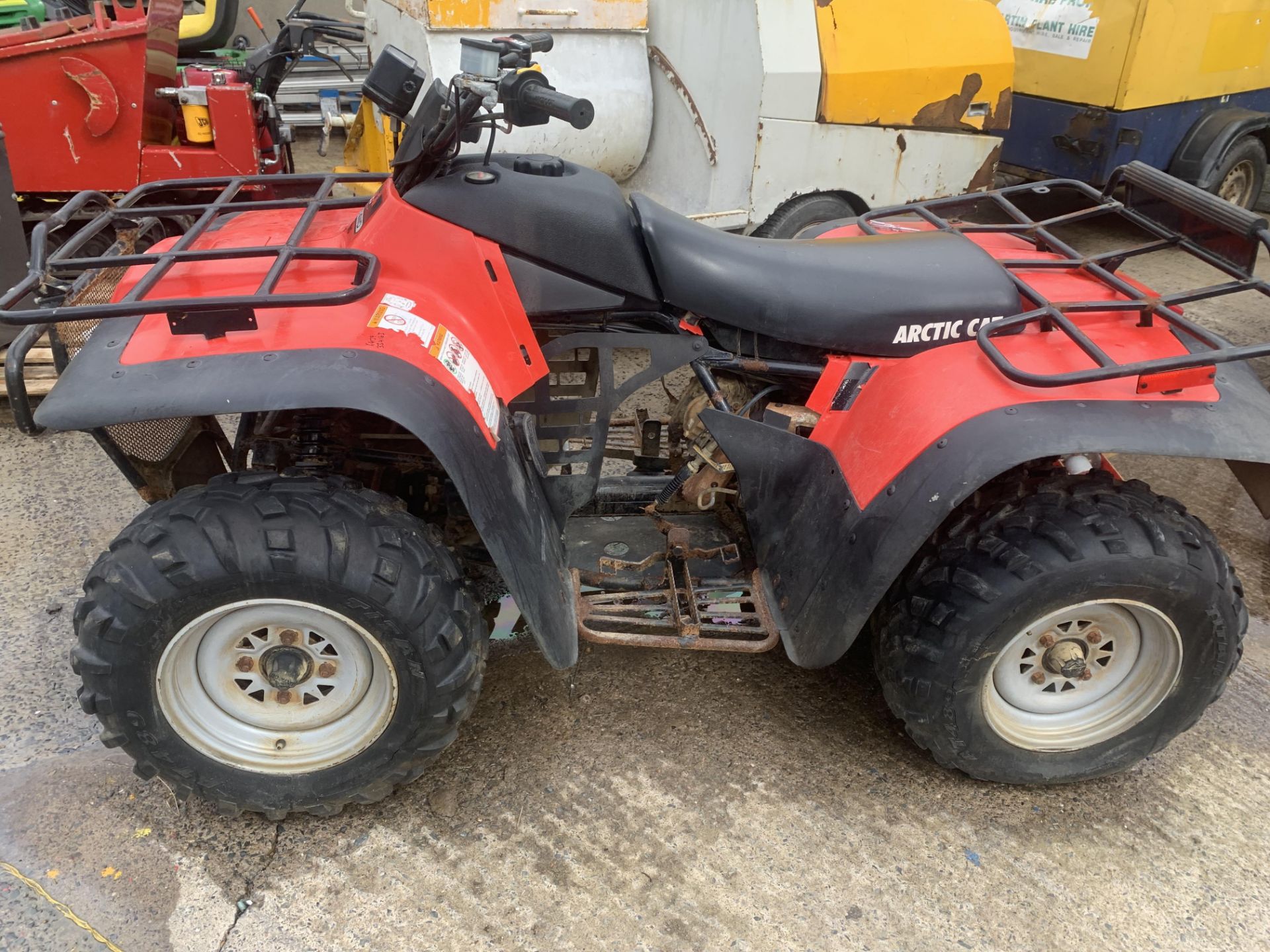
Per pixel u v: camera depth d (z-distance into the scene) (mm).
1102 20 5266
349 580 1771
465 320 2031
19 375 1853
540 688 2518
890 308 2133
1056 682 2191
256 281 1952
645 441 2775
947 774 2328
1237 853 2148
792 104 4012
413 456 2270
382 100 1987
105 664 1796
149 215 2221
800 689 2572
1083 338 1958
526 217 2029
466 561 2414
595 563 2461
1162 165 5805
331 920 1900
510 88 1848
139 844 2037
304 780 1995
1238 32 5664
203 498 1799
